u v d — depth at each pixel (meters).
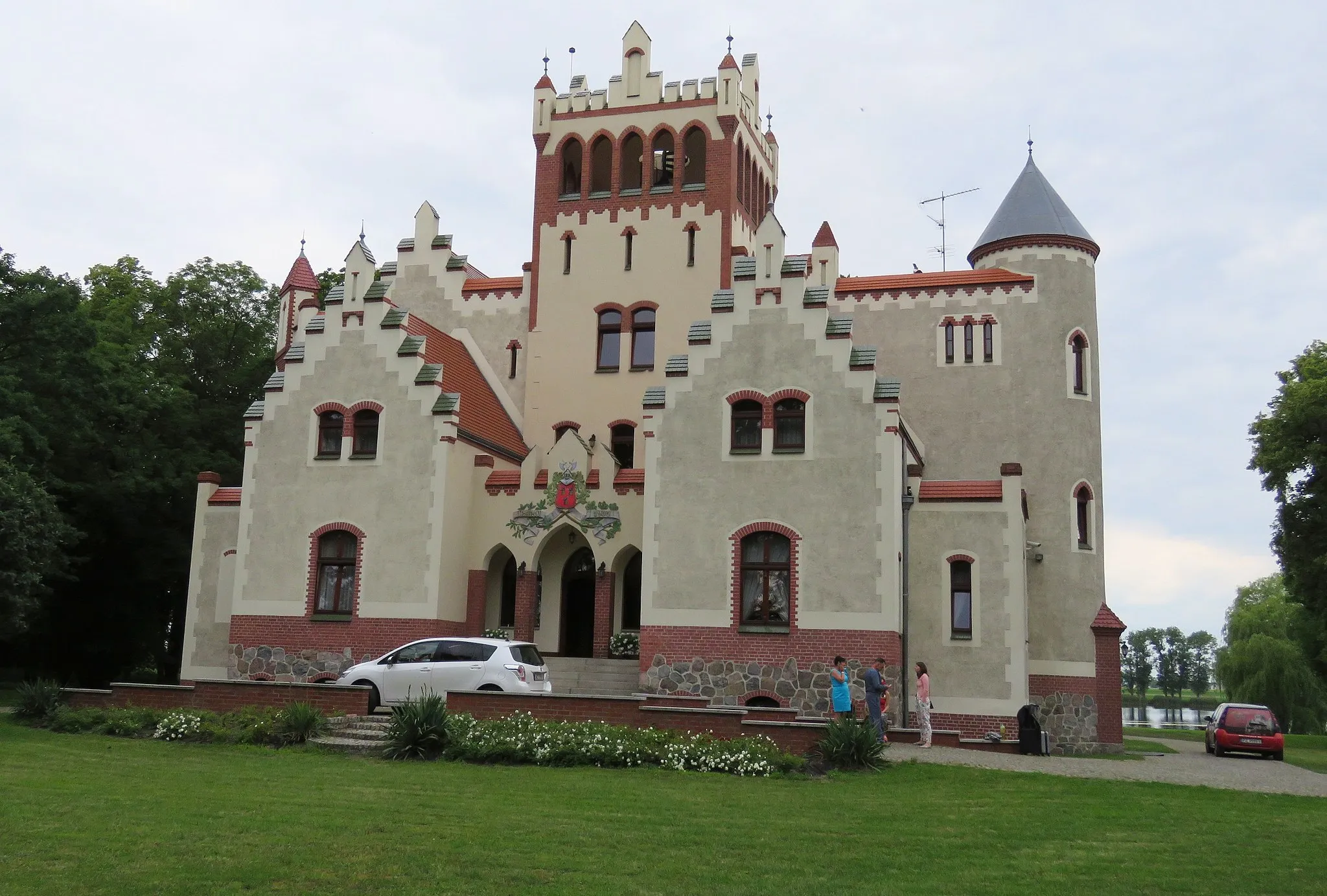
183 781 18.28
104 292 56.44
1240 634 82.81
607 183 42.78
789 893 12.02
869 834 15.33
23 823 14.43
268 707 25.59
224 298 57.94
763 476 31.91
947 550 33.09
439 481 34.44
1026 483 38.66
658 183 42.69
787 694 30.81
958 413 39.69
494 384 42.59
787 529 31.47
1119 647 36.50
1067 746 36.59
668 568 32.12
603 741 22.19
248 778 18.84
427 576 34.03
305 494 35.47
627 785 19.23
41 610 44.19
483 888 11.87
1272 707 72.12
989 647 32.41
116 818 14.91
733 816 16.39
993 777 21.61
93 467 45.59
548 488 35.59
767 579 31.70
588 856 13.42
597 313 41.62
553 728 23.00
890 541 30.81
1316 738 62.44
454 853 13.31
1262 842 15.87
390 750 22.05
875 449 31.31
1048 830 16.16
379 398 35.38
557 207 42.66
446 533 34.44
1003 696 32.09
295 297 44.88
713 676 31.34
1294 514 47.56
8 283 40.69
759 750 21.89
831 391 31.83
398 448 34.94
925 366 40.25
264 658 34.88
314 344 36.25
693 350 32.97
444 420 34.78
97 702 27.67
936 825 16.23
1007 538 32.78
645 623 31.98
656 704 28.50
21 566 29.75
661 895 11.79
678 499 32.38
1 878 11.80
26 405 39.00
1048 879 13.07
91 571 48.69
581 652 36.19
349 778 19.09
